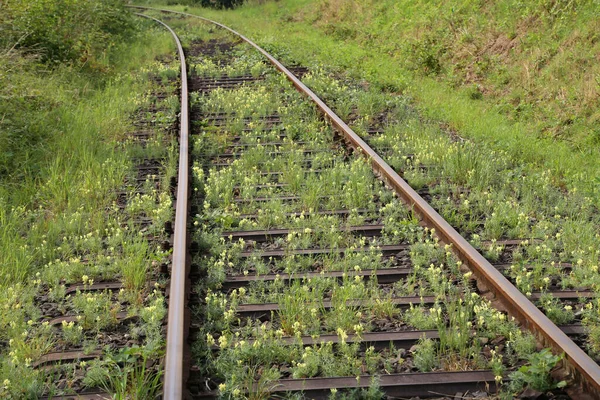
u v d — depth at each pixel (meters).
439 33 16.36
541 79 11.83
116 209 7.07
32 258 5.88
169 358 4.01
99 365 4.20
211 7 39.25
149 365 4.21
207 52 19.19
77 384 4.13
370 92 12.66
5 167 8.35
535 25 13.33
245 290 5.31
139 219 6.85
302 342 4.48
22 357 4.40
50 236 6.40
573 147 9.55
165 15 34.50
